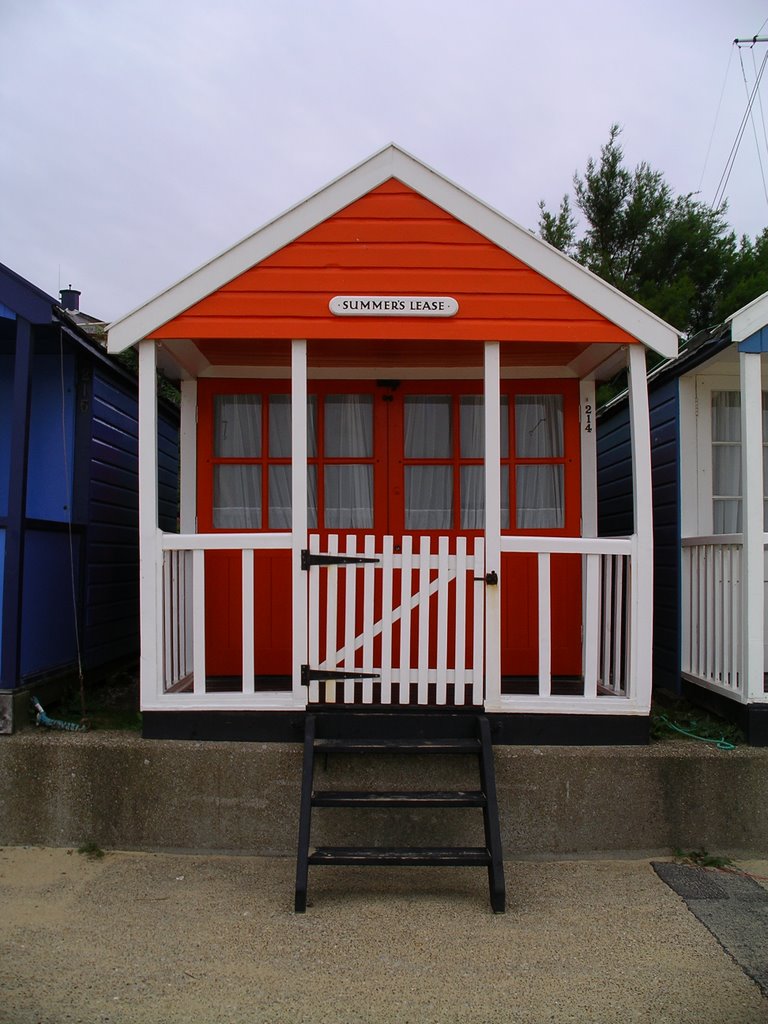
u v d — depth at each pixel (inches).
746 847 169.6
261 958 126.0
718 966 124.5
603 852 168.4
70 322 203.6
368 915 140.6
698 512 223.8
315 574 172.6
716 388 226.8
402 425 221.0
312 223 175.6
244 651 174.4
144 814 168.7
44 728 181.3
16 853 165.6
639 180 639.1
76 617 222.4
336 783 169.0
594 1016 112.1
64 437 234.1
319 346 189.5
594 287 175.9
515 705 172.4
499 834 146.5
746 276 585.3
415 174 176.7
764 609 219.9
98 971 121.8
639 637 175.3
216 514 217.9
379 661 213.8
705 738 182.4
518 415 221.8
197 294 174.2
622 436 274.2
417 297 175.5
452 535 219.3
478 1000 115.5
